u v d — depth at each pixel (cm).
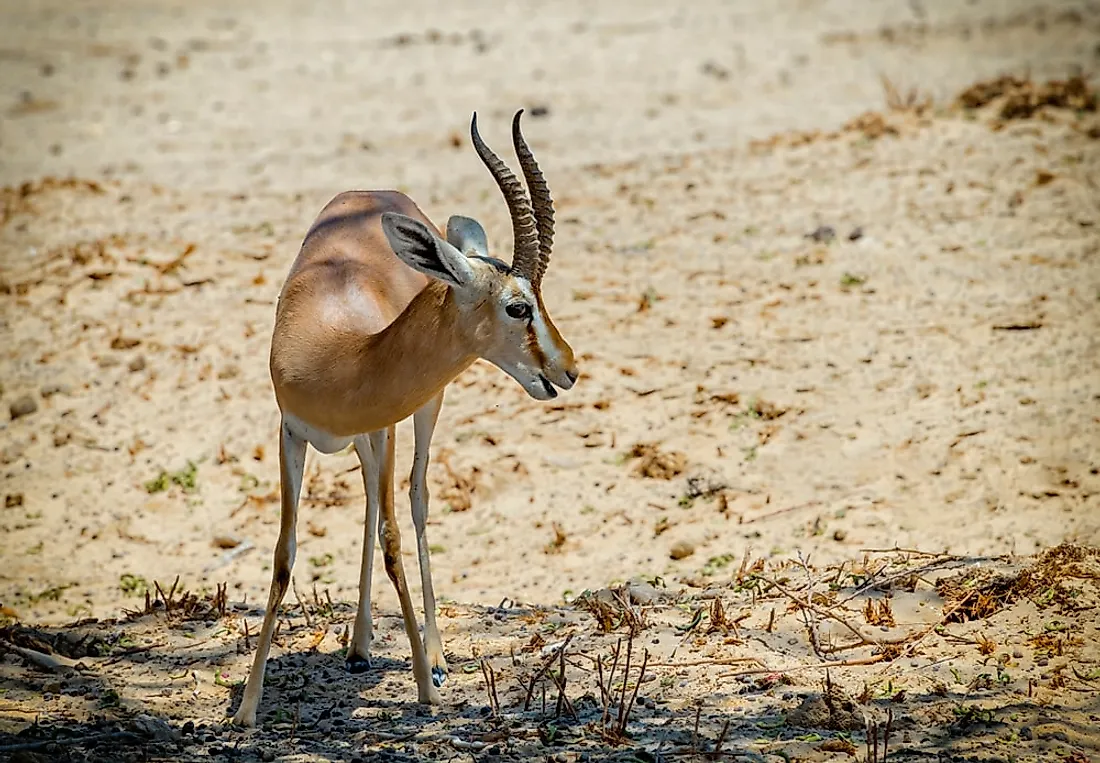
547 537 2059
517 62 4525
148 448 2317
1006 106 3294
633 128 3669
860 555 1878
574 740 1366
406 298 1573
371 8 5509
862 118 3419
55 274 2783
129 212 3086
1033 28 4678
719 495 2098
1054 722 1358
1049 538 1877
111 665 1619
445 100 4078
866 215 2838
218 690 1548
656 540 2023
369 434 1577
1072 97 3372
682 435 2230
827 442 2175
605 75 4306
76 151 3684
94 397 2431
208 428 2353
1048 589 1653
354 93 4212
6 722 1413
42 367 2503
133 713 1454
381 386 1410
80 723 1420
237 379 2458
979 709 1393
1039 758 1288
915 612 1648
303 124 3884
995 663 1510
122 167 3506
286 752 1352
